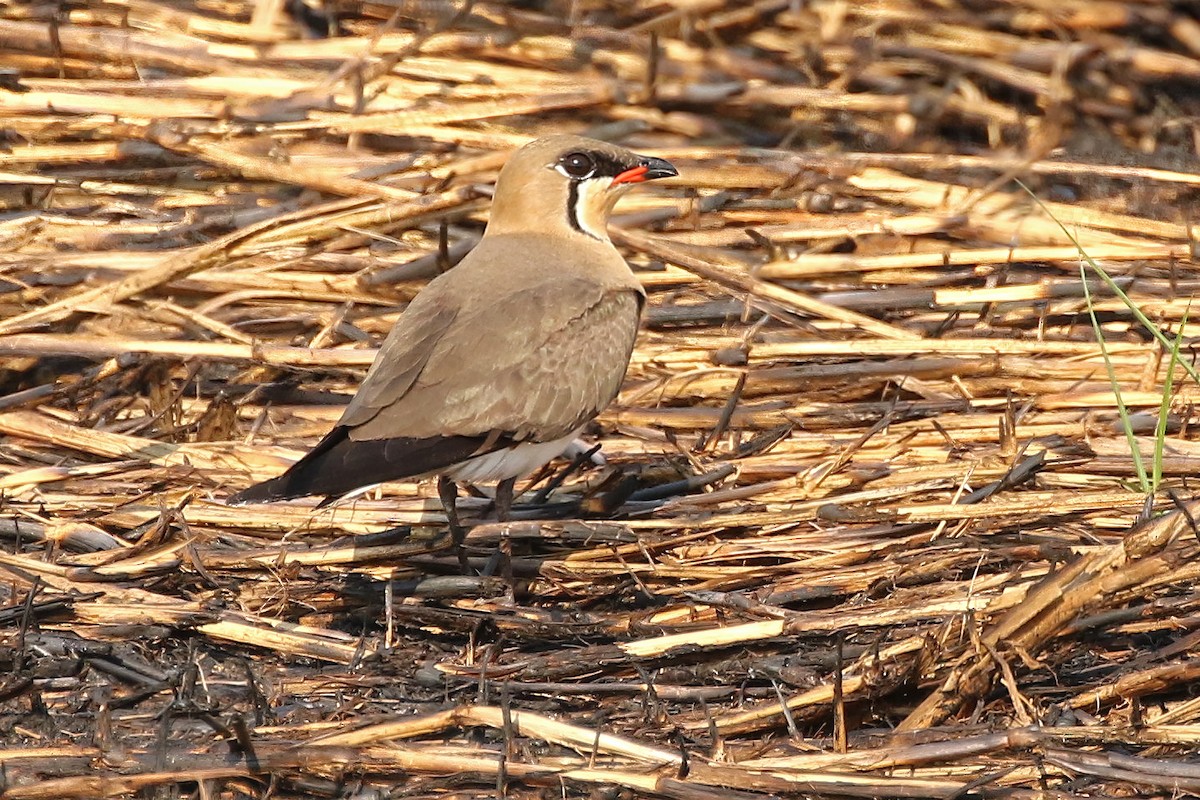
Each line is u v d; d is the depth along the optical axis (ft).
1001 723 30.94
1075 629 31.27
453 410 34.27
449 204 43.75
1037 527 35.68
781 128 51.55
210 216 46.06
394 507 37.40
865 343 41.63
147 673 31.94
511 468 35.83
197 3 53.31
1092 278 43.75
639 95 50.47
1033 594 30.89
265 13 51.60
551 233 39.40
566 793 28.78
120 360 40.81
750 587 35.09
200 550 35.68
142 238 45.57
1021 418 39.93
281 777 29.25
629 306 37.60
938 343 41.73
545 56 51.60
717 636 32.53
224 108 48.32
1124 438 39.04
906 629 32.83
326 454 33.32
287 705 31.68
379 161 47.67
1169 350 38.45
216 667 32.94
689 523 36.24
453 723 30.14
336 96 49.24
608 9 54.29
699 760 29.43
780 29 53.42
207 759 29.45
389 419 33.94
